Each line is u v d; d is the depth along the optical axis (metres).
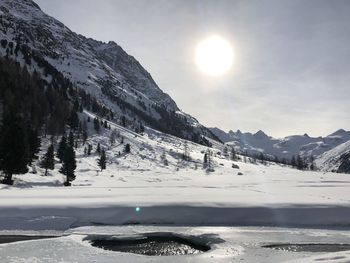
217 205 42.00
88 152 167.12
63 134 178.88
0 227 35.56
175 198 46.31
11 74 195.88
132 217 39.38
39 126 168.75
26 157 70.44
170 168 177.62
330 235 35.03
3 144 66.94
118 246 31.38
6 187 59.53
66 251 28.05
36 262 25.23
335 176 154.12
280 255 27.97
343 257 22.84
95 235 33.34
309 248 30.86
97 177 114.38
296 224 39.19
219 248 29.92
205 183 101.69
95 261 25.59
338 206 42.81
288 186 84.81
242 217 40.12
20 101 172.62
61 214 38.69
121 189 62.62
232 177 145.38
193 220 39.53
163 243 32.56
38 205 40.09
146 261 25.77
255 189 70.69
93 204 41.09
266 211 41.16
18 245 29.66
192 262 25.75
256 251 29.16
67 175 86.56
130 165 164.38
